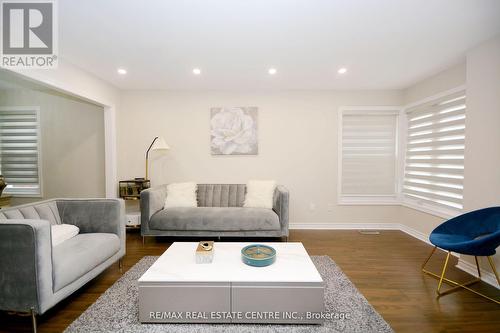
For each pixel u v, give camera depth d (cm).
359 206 384
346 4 169
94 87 312
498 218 200
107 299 187
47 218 216
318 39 220
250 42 226
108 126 354
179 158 386
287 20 189
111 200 237
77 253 183
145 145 385
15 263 149
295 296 155
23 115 388
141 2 167
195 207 333
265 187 345
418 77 321
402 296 195
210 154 386
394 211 383
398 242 320
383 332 153
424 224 327
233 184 370
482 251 180
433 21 190
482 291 201
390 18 186
